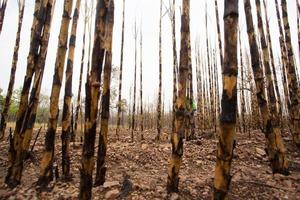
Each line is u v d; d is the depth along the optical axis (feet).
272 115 23.16
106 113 19.51
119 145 39.55
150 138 53.26
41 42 19.81
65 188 18.66
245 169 24.68
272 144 22.62
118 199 16.90
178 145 18.02
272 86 23.68
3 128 37.81
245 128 55.11
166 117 127.54
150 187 18.92
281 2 32.17
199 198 17.66
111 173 24.25
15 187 17.94
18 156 18.35
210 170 25.59
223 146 10.68
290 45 31.81
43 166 18.63
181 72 18.39
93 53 13.50
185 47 18.65
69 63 22.13
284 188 19.21
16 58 38.63
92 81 13.37
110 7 19.72
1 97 62.80
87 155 13.38
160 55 52.39
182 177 22.27
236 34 11.05
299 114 31.94
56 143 38.52
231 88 10.77
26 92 18.81
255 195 18.31
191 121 45.91
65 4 19.89
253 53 22.79
